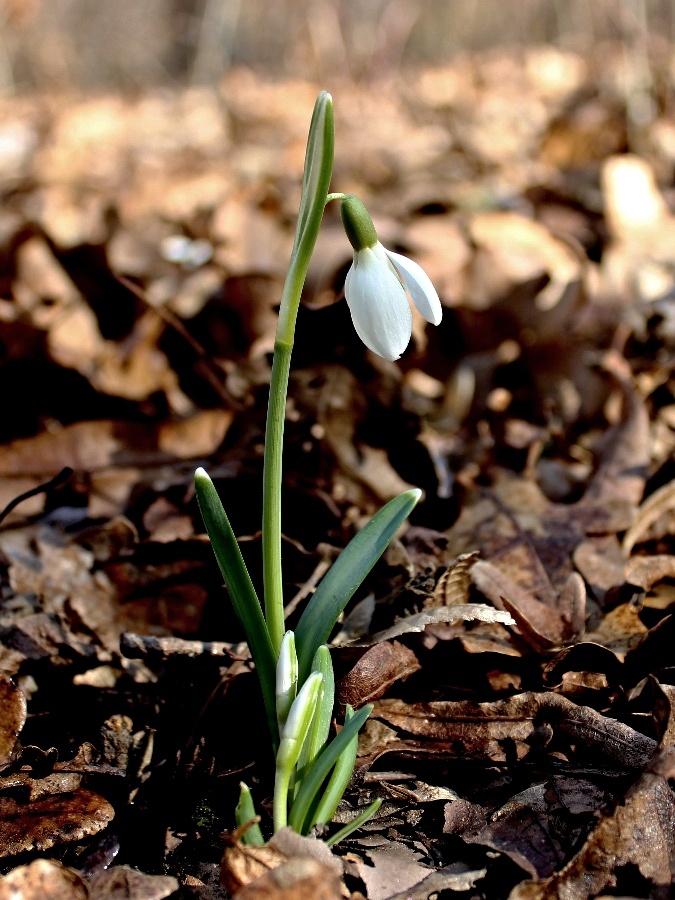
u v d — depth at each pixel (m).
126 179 0.97
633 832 0.26
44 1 1.50
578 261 0.54
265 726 0.31
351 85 1.28
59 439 0.39
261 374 0.42
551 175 0.79
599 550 0.35
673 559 0.34
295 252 0.26
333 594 0.28
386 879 0.26
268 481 0.27
